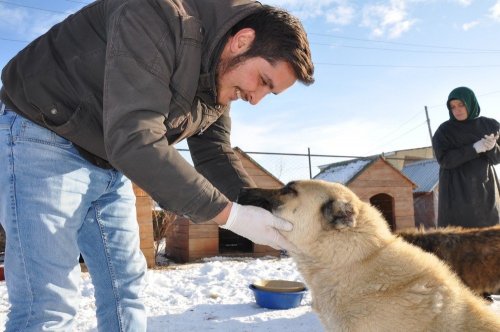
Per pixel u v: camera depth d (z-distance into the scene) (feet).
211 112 9.32
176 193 7.13
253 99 8.75
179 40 7.31
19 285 7.33
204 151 11.27
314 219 10.30
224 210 8.23
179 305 18.62
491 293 14.46
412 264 9.38
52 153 7.67
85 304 18.24
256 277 25.26
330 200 10.32
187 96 7.78
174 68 7.47
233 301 19.44
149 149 6.80
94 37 7.71
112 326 9.55
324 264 10.15
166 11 7.22
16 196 7.36
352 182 37.86
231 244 40.42
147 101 6.91
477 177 18.24
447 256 14.82
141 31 6.97
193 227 33.19
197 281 23.80
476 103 18.54
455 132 18.57
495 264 14.43
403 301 8.85
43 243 7.41
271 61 7.93
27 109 7.48
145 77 6.91
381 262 9.48
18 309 7.34
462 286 9.67
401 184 39.40
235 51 7.97
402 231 16.06
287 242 10.31
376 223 10.27
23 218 7.33
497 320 8.71
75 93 7.58
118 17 7.09
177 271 27.25
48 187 7.58
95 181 8.57
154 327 15.34
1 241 32.96
